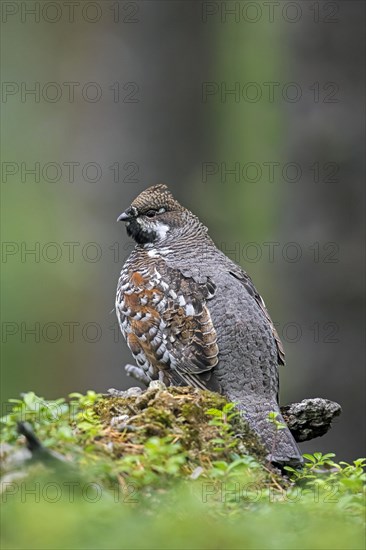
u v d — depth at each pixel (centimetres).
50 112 2319
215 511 649
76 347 2106
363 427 1489
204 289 1025
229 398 957
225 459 745
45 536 578
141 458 675
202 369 986
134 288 1067
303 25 1510
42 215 2334
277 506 670
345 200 1489
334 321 1504
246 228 2089
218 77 2019
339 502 669
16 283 2275
